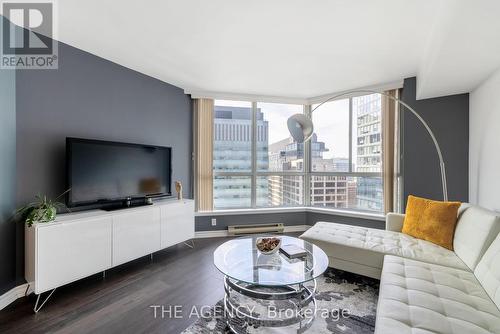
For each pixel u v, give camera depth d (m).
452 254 2.01
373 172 3.65
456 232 2.12
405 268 1.73
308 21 2.00
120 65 2.88
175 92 3.57
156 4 1.81
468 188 2.88
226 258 1.95
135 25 2.09
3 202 1.92
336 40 2.29
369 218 3.56
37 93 2.20
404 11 1.85
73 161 2.30
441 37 1.79
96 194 2.48
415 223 2.42
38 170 2.20
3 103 1.92
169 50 2.53
